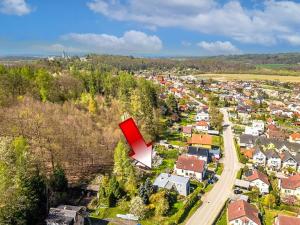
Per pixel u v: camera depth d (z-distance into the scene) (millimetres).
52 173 87062
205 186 93938
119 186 82688
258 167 108500
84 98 139500
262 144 132125
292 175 102875
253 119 182625
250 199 87312
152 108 148125
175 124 159000
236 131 156500
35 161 84875
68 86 151375
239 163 114062
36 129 104938
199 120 171000
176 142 131000
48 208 74562
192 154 112125
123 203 79062
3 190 60469
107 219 74062
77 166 98125
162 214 76125
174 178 89625
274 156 114125
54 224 67062
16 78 134125
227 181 98312
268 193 91875
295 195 91312
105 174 94812
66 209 70625
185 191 86625
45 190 74812
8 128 101562
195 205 82000
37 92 134750
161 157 113000
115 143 110125
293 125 179250
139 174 94000
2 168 63969
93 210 77688
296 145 131375
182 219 75500
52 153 97625
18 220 63812
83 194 85062
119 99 151625
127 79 171500
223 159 117750
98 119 126312
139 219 74062
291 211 81750
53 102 132250
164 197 80062
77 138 107750
